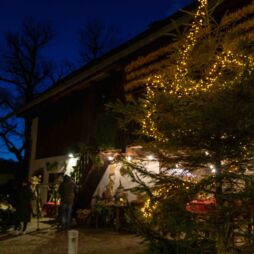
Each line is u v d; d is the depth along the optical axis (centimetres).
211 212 468
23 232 1181
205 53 561
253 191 440
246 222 453
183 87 551
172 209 459
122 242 945
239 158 483
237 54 529
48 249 899
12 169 3212
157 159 549
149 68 1187
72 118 1744
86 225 1266
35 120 2097
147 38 1120
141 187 496
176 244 464
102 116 1378
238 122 459
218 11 990
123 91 1349
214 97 486
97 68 1395
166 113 539
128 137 1006
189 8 973
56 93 1702
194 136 499
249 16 912
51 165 1769
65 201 1193
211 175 487
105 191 1295
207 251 463
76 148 1638
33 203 1548
